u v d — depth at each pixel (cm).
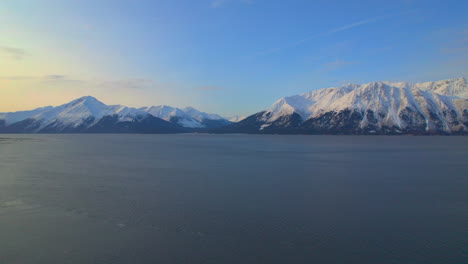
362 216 3975
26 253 3014
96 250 3066
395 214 4056
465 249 3044
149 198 4875
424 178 6694
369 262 2806
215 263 2797
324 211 4184
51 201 4691
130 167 8525
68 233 3469
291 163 9581
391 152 13912
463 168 8338
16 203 4594
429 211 4188
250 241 3241
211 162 9869
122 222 3788
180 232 3478
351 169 8156
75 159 10631
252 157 11619
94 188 5606
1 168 8225
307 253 2978
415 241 3228
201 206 4422
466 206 4416
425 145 19375
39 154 12606
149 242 3231
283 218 3903
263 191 5372
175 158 11150
